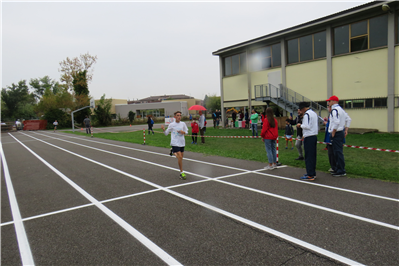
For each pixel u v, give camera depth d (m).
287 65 19.27
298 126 8.66
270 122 7.50
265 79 20.81
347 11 15.52
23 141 20.73
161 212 4.52
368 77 15.49
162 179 6.85
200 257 3.05
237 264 2.89
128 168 8.42
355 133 15.02
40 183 6.86
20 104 63.59
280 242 3.36
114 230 3.87
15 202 5.37
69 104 44.78
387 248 3.13
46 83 83.00
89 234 3.76
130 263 2.97
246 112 22.41
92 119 47.28
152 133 23.61
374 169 7.11
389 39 14.56
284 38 19.25
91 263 3.00
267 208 4.54
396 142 11.68
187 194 5.49
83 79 46.00
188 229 3.82
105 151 12.71
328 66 17.03
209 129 23.73
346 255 3.01
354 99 16.12
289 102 17.97
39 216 4.54
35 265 3.00
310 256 3.01
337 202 4.73
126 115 61.81
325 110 17.45
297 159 8.94
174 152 6.88
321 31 17.41
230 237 3.53
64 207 4.95
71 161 10.12
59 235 3.77
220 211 4.48
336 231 3.60
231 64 23.52
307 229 3.69
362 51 15.59
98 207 4.88
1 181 7.25
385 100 14.97
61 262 3.05
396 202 4.64
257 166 8.12
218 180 6.56
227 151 11.13
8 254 3.29
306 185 5.88
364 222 3.86
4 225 4.21
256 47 21.19
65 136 24.30
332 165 6.90
